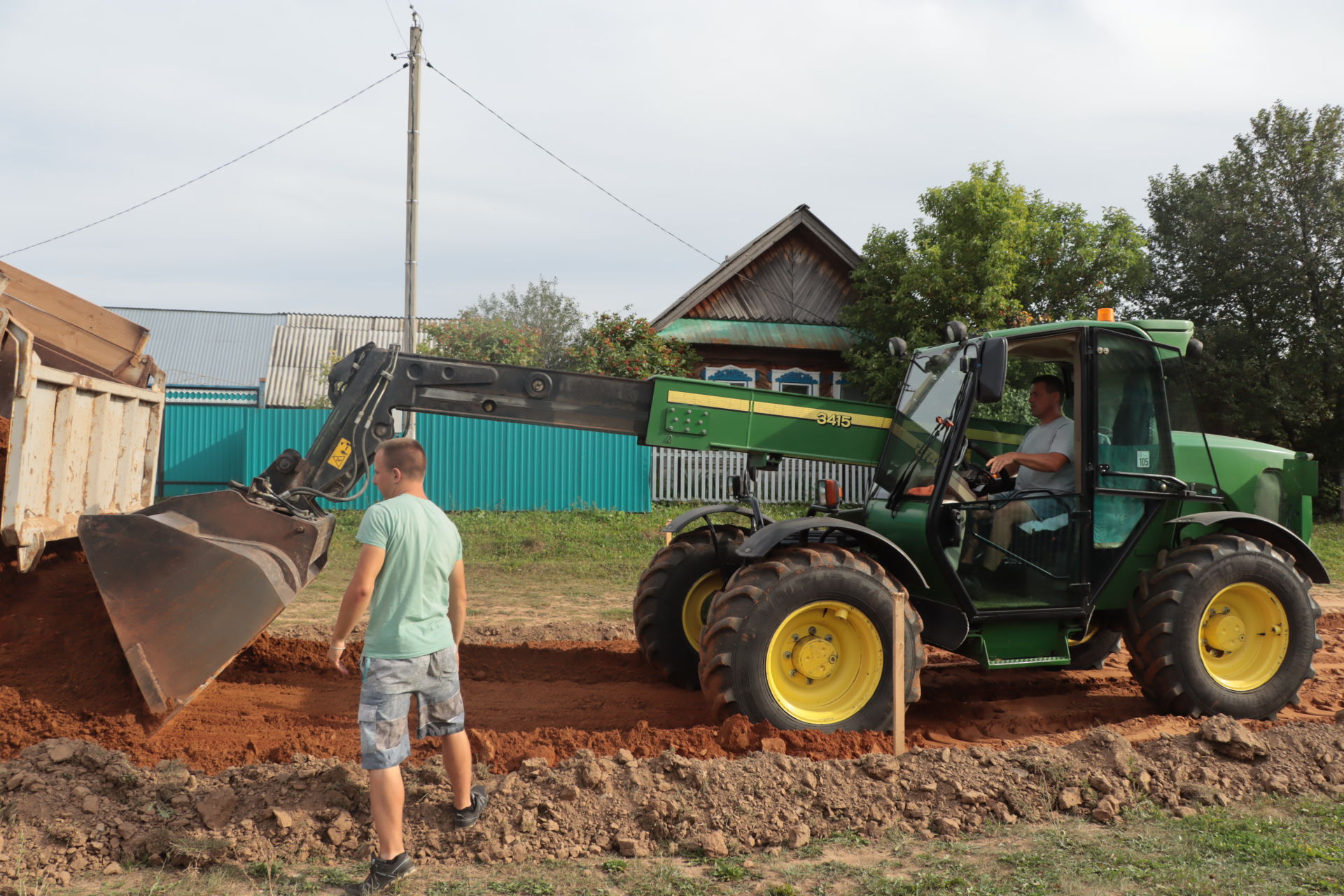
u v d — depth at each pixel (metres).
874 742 4.82
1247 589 5.72
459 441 16.67
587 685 6.45
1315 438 20.03
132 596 4.40
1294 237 19.44
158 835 3.69
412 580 3.53
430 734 3.67
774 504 17.34
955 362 5.72
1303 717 5.89
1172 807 4.32
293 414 16.70
